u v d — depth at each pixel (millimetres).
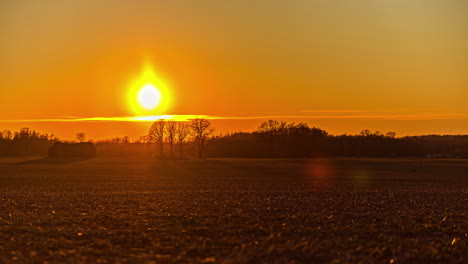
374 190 50250
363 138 173375
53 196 43062
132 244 21547
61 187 55500
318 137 166000
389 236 23250
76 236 23219
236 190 50094
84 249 20203
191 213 30516
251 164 116500
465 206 36031
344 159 142250
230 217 28766
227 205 35250
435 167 102625
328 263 18375
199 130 161000
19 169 98312
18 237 22906
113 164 120562
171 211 31734
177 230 24422
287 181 66062
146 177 74500
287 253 19594
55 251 20062
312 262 18562
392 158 150000
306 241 21672
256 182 63969
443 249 20500
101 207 34281
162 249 20453
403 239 22703
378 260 18844
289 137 163500
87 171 91125
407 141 173750
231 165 111438
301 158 150750
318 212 31469
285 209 32812
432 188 54594
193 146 169875
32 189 52438
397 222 27312
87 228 25312
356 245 21234
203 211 31750
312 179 70000
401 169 96062
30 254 19547
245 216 28953
